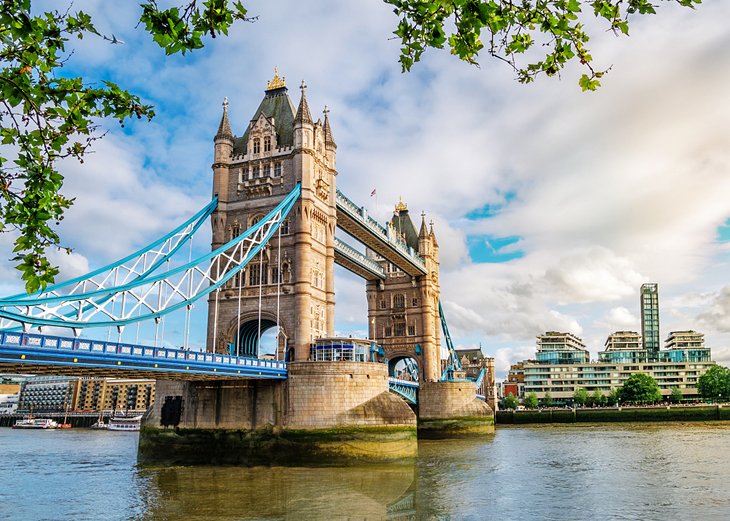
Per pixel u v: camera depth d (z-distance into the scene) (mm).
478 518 36031
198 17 9562
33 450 86875
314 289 70625
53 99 9758
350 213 82000
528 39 10578
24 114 9555
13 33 8570
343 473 53344
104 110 10461
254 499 40750
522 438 97562
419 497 42375
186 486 46188
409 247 111312
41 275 9695
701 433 99375
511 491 45000
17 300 38781
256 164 73938
